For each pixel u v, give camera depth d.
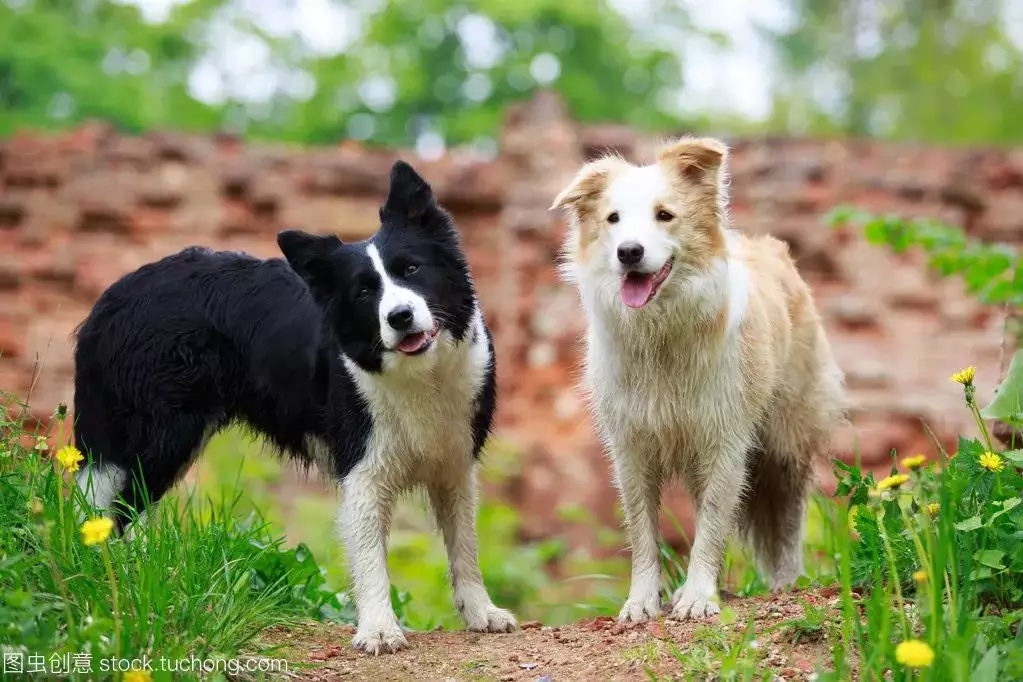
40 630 5.20
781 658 5.47
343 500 6.81
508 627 6.92
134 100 27.92
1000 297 8.82
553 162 18.03
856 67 33.97
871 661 4.82
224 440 14.95
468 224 18.67
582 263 7.00
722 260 6.77
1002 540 5.57
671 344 6.78
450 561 7.21
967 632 4.87
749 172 18.17
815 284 17.30
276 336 7.20
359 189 18.58
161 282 7.41
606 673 5.70
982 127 33.03
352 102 29.30
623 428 7.04
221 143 19.16
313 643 6.50
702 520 6.95
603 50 30.00
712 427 6.88
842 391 8.46
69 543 5.78
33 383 7.32
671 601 6.96
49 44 27.17
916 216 17.53
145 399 7.21
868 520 5.94
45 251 18.02
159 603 5.53
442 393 6.79
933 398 15.71
